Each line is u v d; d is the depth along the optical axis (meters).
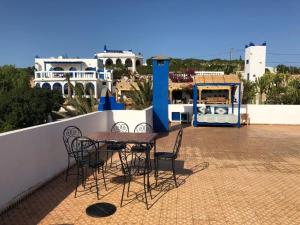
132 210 5.07
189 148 10.19
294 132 13.63
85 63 49.12
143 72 59.66
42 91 22.20
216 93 30.73
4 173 4.96
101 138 6.31
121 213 4.96
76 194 5.75
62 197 5.61
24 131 5.55
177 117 17.05
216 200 5.54
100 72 45.62
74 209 5.09
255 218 4.82
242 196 5.74
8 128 19.14
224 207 5.23
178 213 4.98
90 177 6.81
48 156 6.47
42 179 6.22
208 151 9.73
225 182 6.55
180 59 69.31
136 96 17.17
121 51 71.75
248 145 10.70
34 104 20.81
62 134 7.15
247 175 7.08
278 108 16.20
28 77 44.81
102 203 5.33
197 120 15.40
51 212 4.96
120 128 11.52
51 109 22.14
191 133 13.34
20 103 20.66
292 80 24.31
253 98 24.25
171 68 54.47
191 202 5.43
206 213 4.99
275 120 16.30
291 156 9.04
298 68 52.25
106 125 11.09
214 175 7.06
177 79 33.06
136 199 5.55
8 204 5.06
